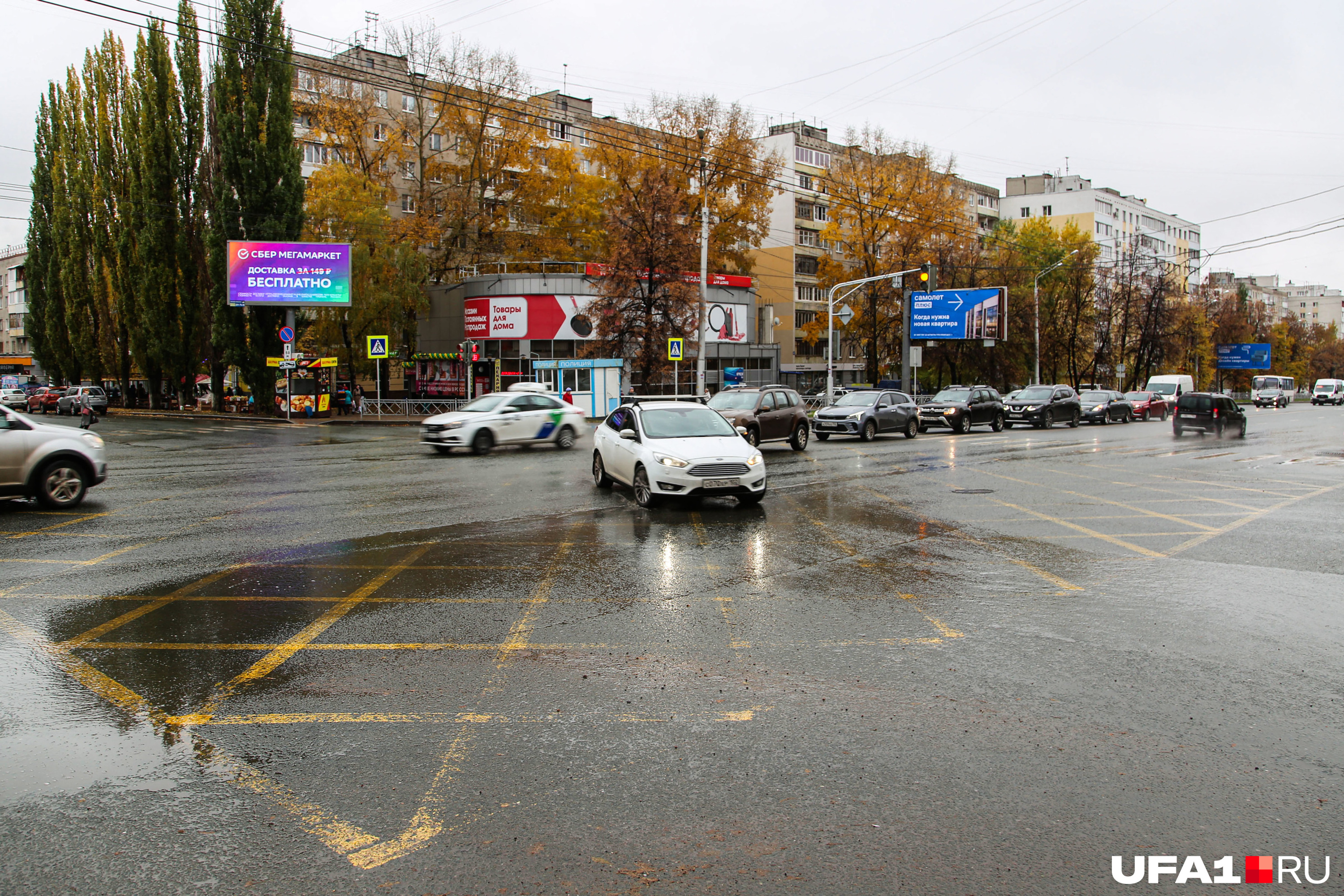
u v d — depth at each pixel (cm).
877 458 1992
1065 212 9712
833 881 304
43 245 5684
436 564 843
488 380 4459
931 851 324
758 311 7212
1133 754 411
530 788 374
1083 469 1781
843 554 898
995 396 3216
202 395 4938
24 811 354
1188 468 1809
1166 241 11650
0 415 1145
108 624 631
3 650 570
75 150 5197
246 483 1479
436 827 341
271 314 4022
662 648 576
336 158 5209
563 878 306
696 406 1342
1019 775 388
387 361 4431
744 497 1209
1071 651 572
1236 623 639
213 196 4028
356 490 1398
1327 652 570
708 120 4506
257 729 439
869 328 4981
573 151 4784
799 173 7594
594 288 4344
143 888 300
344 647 577
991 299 4503
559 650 571
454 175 4719
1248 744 422
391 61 4962
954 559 876
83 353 5228
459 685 503
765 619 648
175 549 909
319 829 339
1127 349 6291
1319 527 1072
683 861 317
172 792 370
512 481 1524
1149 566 843
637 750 414
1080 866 315
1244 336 8675
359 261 4091
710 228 4616
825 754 410
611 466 1352
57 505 1171
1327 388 7388
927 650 573
